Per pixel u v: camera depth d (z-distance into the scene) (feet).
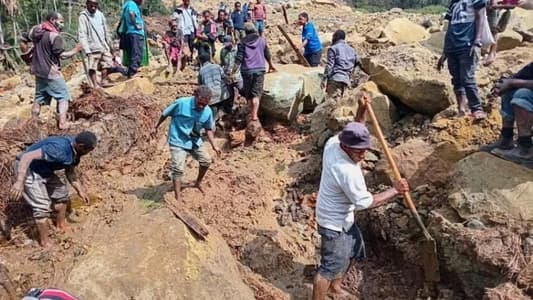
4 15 62.49
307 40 34.55
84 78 33.40
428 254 16.08
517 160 16.81
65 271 16.88
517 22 30.96
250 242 19.47
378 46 37.27
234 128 27.32
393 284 17.54
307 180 22.63
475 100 19.83
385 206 18.58
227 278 16.66
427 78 21.74
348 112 22.75
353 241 15.97
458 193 16.60
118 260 16.44
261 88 25.59
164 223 17.62
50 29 22.98
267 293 17.80
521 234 15.08
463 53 19.27
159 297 15.71
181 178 20.65
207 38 38.52
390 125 22.53
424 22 43.96
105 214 19.56
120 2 82.28
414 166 19.22
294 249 19.45
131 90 29.48
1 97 36.94
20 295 16.53
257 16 52.01
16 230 19.07
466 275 15.57
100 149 22.88
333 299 17.17
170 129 19.72
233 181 22.12
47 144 17.53
